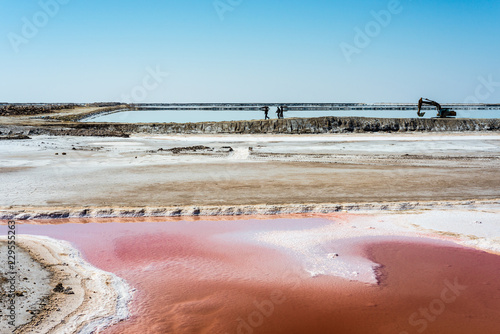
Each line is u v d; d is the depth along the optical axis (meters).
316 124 53.75
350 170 26.23
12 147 34.62
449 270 11.93
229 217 16.91
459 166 28.02
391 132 52.62
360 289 10.80
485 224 15.67
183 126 53.91
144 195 19.36
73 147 35.75
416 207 18.00
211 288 10.74
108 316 9.13
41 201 18.02
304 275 11.57
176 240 14.22
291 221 16.41
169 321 9.12
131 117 76.00
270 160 30.45
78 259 12.29
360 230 15.25
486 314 9.64
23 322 8.48
